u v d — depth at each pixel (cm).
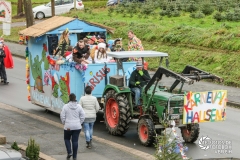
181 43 3344
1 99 2431
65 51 1945
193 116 1566
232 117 2114
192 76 1599
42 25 2142
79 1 5569
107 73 1888
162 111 1625
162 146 1191
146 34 3644
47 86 2077
